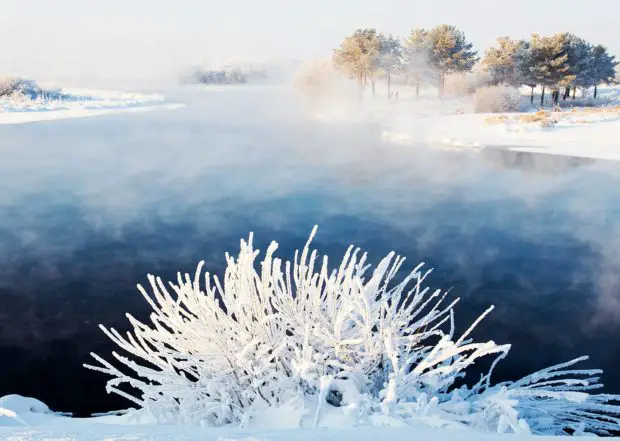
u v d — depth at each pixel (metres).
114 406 5.71
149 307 8.85
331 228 13.98
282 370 3.07
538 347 7.34
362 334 3.23
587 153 27.42
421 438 1.61
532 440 1.58
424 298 9.27
